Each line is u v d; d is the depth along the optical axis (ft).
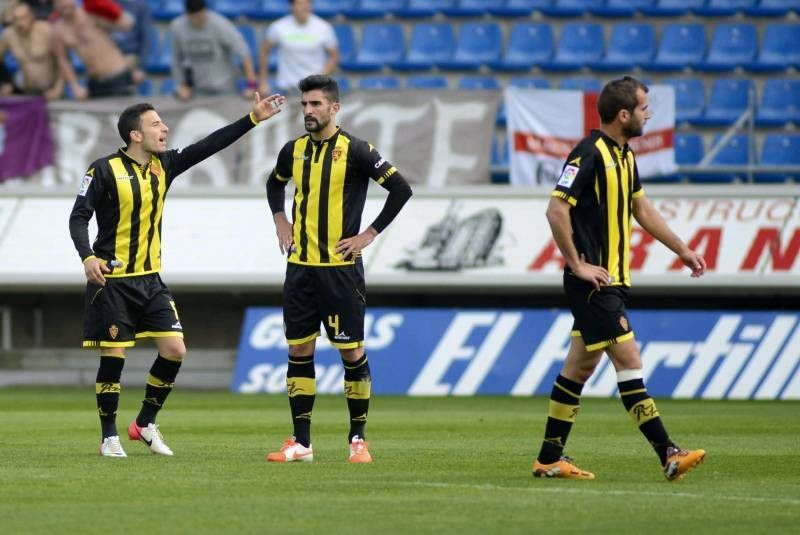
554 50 248.73
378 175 91.40
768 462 95.35
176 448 104.78
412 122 197.77
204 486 77.92
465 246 191.11
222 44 204.23
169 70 240.53
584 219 79.56
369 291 199.52
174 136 199.72
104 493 74.54
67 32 207.41
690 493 75.10
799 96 233.35
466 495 73.87
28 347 214.28
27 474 84.33
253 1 258.37
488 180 196.65
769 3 248.93
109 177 94.17
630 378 79.25
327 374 186.80
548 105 194.59
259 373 190.90
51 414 148.15
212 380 204.33
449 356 185.37
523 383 183.42
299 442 94.07
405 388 185.06
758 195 191.11
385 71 243.81
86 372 208.54
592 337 79.30
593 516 65.77
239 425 131.34
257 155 199.52
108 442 96.78
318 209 91.56
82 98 205.46
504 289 194.29
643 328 182.70
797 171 204.74
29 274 196.03
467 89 197.98
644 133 194.18
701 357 180.34
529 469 88.84
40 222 198.80
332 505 69.62
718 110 233.55
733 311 181.78
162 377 97.81
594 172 78.95
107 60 207.92
